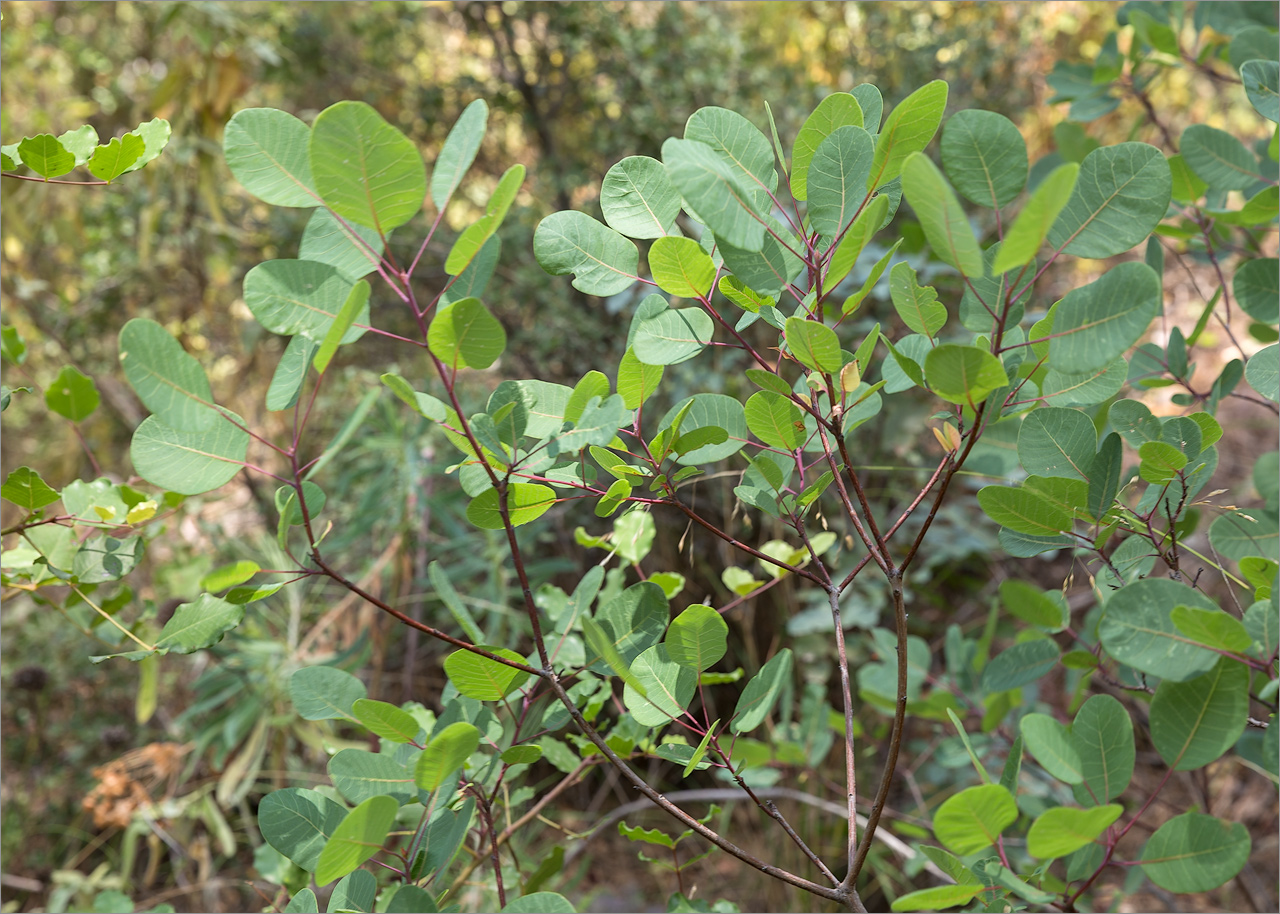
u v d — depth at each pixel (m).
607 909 1.43
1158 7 0.94
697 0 2.30
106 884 1.40
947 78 2.16
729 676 0.63
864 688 1.07
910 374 0.45
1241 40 0.75
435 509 1.53
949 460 0.47
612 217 0.48
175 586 1.16
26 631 1.86
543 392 0.50
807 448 0.65
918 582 1.55
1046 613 0.72
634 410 0.50
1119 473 0.52
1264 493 0.71
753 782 0.96
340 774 0.51
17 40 2.34
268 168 0.41
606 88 2.24
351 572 1.70
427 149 2.38
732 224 0.39
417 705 0.69
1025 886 0.46
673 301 0.70
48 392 0.68
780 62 2.44
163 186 2.08
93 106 2.47
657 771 1.67
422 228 2.14
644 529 0.75
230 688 1.42
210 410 0.43
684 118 2.08
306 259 0.43
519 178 0.37
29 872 1.67
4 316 2.02
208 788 1.43
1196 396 0.75
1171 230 0.79
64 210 2.07
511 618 1.43
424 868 0.49
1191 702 0.43
